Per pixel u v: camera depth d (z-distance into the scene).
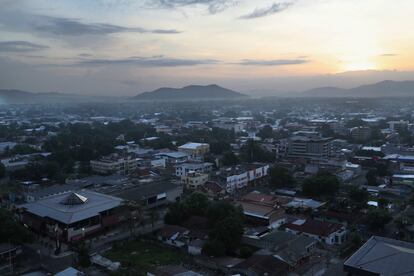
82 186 180.88
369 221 128.88
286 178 187.00
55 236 120.19
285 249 106.44
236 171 196.75
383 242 100.00
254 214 135.12
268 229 127.06
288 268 99.06
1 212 113.81
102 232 129.75
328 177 172.00
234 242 110.19
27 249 116.19
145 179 191.38
